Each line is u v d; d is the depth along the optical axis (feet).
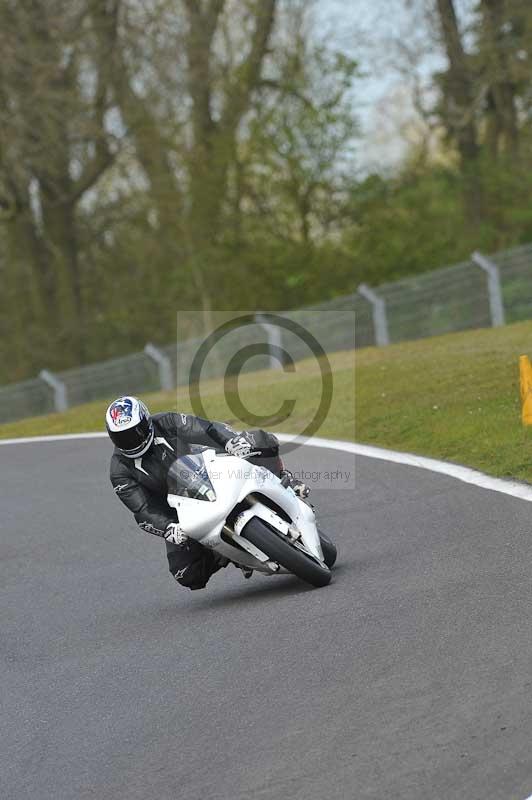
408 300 258.16
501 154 375.04
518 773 48.06
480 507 99.40
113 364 283.38
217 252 359.46
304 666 66.44
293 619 76.33
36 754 61.87
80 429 219.41
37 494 149.89
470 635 65.41
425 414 148.25
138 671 73.10
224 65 371.97
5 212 377.09
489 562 80.59
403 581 79.97
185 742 59.00
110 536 118.93
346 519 105.40
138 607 90.99
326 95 346.95
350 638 69.56
